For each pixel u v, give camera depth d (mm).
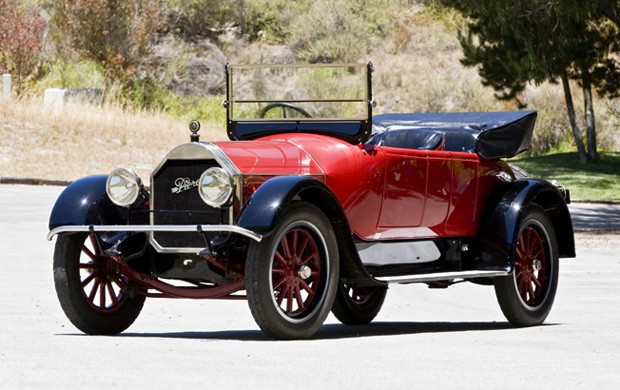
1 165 45438
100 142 50094
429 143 14023
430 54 80250
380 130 15398
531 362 10438
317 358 10516
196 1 82000
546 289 14609
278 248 12023
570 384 9094
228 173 11859
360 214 12969
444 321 14859
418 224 13664
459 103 73750
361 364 10141
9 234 27281
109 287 12922
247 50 81812
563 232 15094
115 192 12555
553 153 65688
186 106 69438
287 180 11766
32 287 18219
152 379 8938
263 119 13734
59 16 66438
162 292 12938
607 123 66875
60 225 12594
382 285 12797
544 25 49094
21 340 11852
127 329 13508
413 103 74812
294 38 83062
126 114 54469
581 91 69250
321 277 12133
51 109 51781
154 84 68125
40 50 65250
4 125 49438
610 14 42062
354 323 14461
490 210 14367
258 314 11625
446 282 14430
